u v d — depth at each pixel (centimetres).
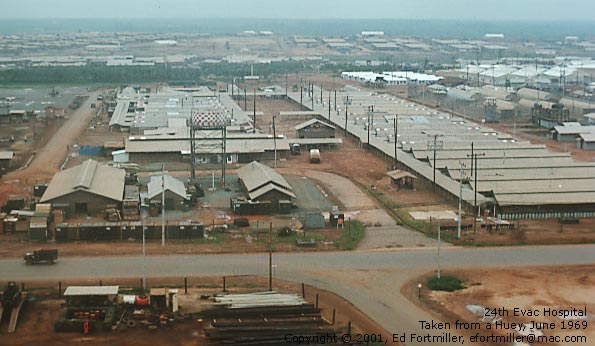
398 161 6112
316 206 4766
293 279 3394
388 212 4650
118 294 3091
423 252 3822
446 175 5566
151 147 6247
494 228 4262
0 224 4131
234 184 5316
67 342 2684
